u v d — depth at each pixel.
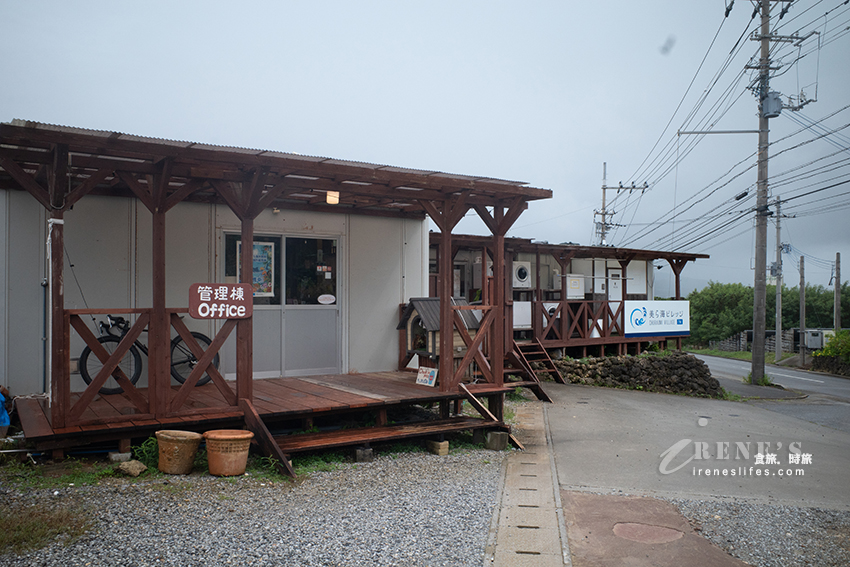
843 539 4.70
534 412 9.99
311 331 8.37
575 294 15.58
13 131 4.36
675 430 9.19
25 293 6.64
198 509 4.32
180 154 5.06
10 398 6.19
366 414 7.55
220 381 5.67
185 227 7.45
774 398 16.27
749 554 4.29
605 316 15.83
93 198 6.95
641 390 14.62
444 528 4.30
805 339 33.59
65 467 5.02
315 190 6.80
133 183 5.29
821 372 27.52
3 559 3.37
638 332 16.59
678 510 5.17
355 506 4.64
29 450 5.18
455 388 7.27
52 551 3.50
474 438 7.11
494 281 7.61
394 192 6.71
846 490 6.27
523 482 5.67
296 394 6.82
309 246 8.39
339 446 5.93
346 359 8.62
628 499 5.42
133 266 7.16
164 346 5.40
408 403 6.70
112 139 4.75
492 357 7.61
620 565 3.93
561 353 15.12
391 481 5.41
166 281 7.32
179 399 5.47
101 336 6.79
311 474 5.43
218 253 7.66
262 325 7.99
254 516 4.27
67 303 6.79
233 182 5.75
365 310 8.80
